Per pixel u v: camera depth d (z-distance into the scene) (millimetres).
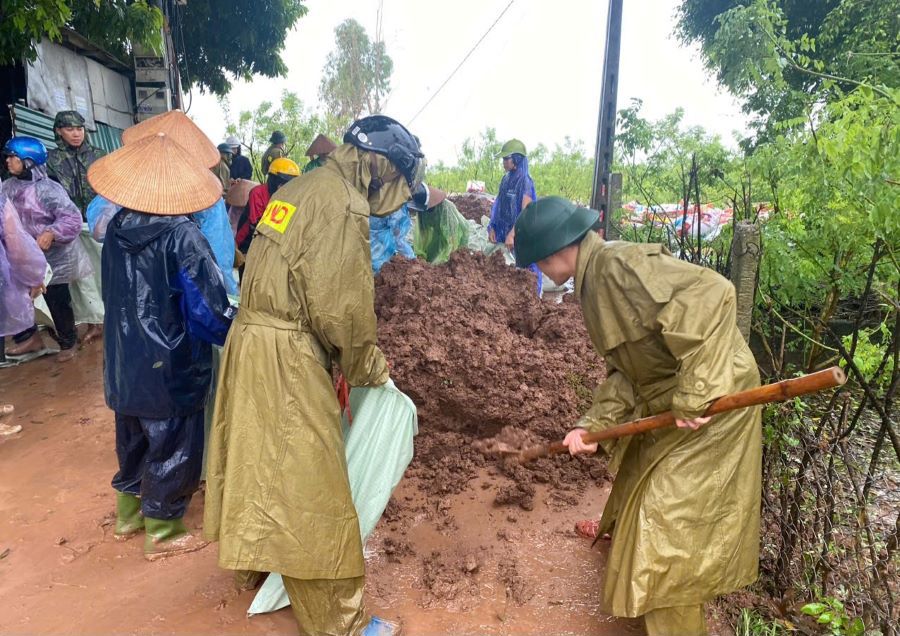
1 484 3566
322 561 2146
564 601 2586
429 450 3613
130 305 2711
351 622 2262
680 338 1938
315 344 2207
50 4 6242
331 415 2207
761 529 2816
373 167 2336
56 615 2502
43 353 5855
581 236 2178
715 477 2129
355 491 2527
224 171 9211
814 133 2678
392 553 2865
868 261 2850
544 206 2221
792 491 2818
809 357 3391
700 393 1924
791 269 2859
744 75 5035
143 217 2760
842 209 2582
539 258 2221
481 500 3297
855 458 3455
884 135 2311
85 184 6262
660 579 2080
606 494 3377
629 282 2070
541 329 4258
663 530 2100
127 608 2543
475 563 2744
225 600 2600
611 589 2191
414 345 3742
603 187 6496
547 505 3264
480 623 2463
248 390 2162
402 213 5164
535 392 3664
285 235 2148
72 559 2879
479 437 3662
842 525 2668
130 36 9078
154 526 2904
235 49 16109
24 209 5137
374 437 2541
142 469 2979
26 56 7598
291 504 2127
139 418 2791
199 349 2881
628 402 2377
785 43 3932
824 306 3232
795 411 2689
